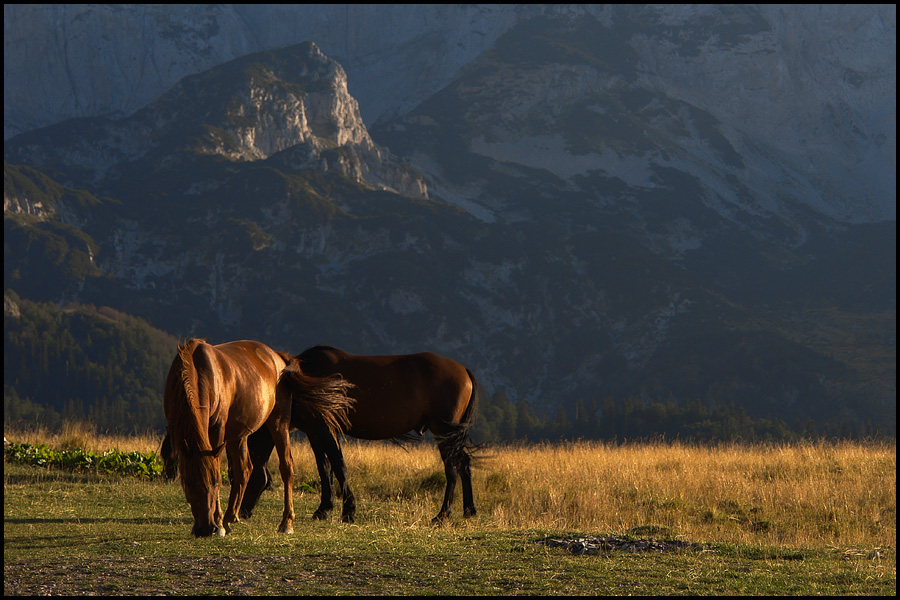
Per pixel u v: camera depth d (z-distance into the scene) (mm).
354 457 15703
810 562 6992
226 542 7016
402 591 5445
